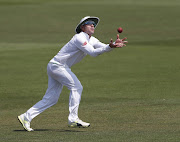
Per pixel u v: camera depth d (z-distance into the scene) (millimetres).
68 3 134000
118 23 98438
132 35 82750
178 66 53562
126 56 61750
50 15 111875
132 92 39719
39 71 52281
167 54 62562
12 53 65250
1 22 103375
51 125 26891
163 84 43250
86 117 29047
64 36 80062
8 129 25672
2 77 48938
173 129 24078
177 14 109688
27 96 39406
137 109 31266
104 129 24828
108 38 75438
